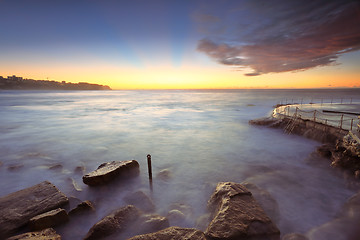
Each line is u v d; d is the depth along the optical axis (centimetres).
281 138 1662
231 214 517
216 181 881
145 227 534
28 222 529
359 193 627
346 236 495
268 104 5209
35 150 1343
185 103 5934
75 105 5288
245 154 1266
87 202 625
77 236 531
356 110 2586
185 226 574
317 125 1569
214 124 2362
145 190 802
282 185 826
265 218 514
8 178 895
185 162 1132
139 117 3009
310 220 593
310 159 1116
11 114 3306
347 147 941
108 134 1858
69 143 1534
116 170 840
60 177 912
